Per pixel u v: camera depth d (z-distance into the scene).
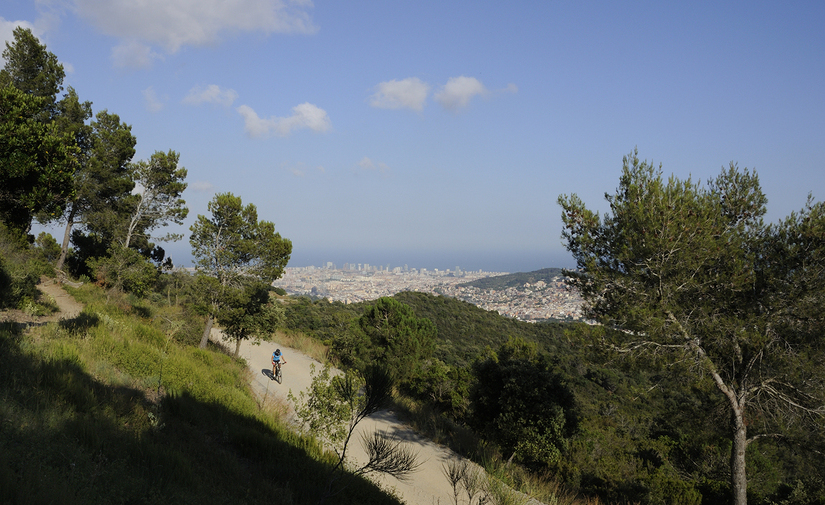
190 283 17.34
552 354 38.25
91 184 24.11
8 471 3.20
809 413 8.32
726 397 8.91
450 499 8.26
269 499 5.47
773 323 8.15
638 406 27.75
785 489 11.26
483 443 12.48
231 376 12.73
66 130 22.61
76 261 28.81
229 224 16.94
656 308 8.46
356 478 7.30
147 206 27.05
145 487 4.12
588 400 27.97
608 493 10.63
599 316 9.17
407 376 17.42
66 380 6.39
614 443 16.25
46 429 4.50
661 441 16.88
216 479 5.45
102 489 3.74
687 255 8.22
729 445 13.59
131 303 21.19
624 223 9.00
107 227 25.52
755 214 9.13
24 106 8.68
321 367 19.42
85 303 17.84
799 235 8.12
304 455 7.85
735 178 9.53
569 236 9.85
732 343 8.49
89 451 4.55
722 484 11.34
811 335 8.01
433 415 14.10
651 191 8.67
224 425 8.02
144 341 12.25
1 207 8.92
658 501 10.04
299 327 32.69
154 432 6.20
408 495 8.22
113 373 8.34
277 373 15.86
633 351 8.62
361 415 5.58
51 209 9.14
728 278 8.46
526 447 10.62
